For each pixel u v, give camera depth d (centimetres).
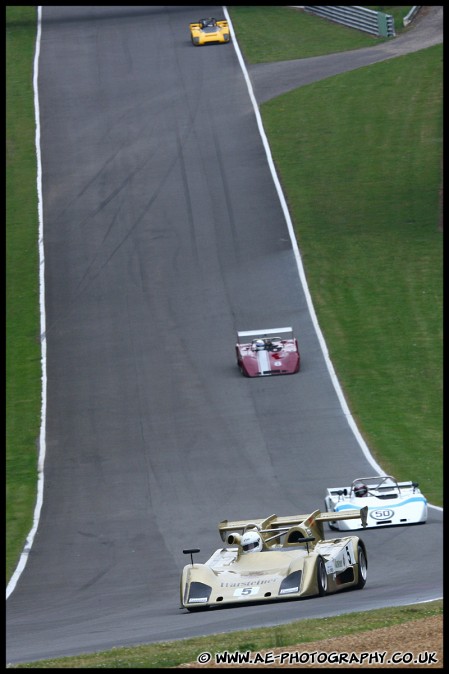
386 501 10356
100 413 15475
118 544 10300
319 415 14762
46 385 16675
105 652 4988
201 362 17162
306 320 18312
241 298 19425
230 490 12088
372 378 16025
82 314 19350
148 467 13250
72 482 12900
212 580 6506
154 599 7750
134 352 17712
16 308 19725
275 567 6556
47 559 9956
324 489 11900
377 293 19075
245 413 15038
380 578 7575
